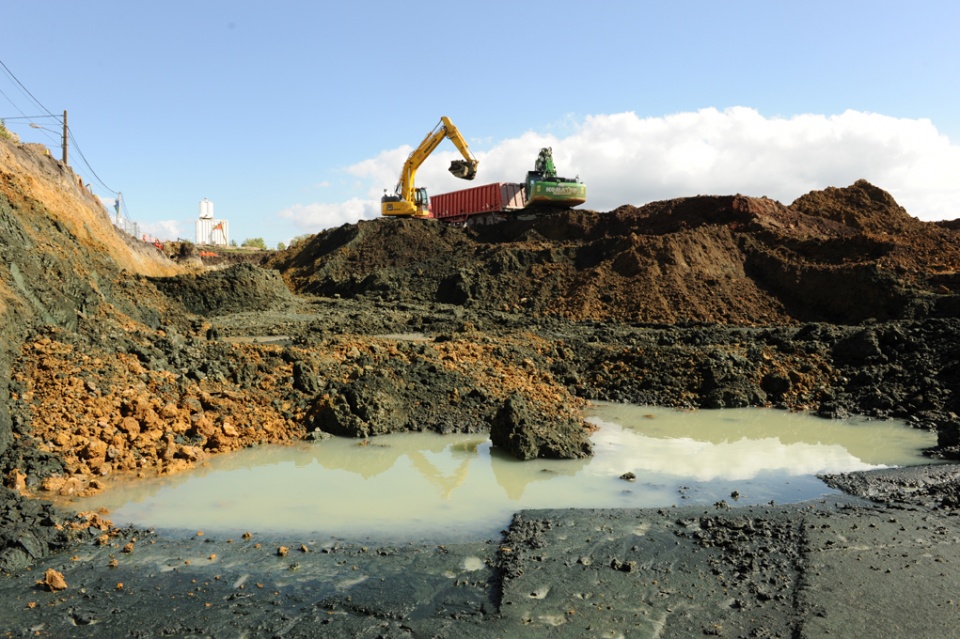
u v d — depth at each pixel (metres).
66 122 44.25
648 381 21.06
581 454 14.62
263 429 15.59
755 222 45.75
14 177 27.33
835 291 35.25
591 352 23.78
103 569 8.97
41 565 9.05
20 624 7.56
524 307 40.53
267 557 9.41
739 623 7.53
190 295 37.91
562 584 8.49
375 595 8.29
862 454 14.98
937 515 10.80
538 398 18.95
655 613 7.78
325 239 65.69
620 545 9.69
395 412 16.73
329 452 14.79
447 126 57.59
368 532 10.41
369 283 48.94
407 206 61.62
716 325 33.94
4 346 14.13
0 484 10.87
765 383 20.47
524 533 10.17
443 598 8.23
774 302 36.97
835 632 7.28
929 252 38.00
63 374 14.42
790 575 8.67
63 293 18.09
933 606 7.80
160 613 7.85
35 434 12.71
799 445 15.82
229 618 7.75
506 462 14.20
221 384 17.17
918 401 18.61
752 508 11.34
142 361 16.97
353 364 19.42
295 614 7.84
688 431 17.11
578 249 45.47
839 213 50.88
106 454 12.98
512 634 7.37
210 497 11.88
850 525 10.36
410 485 12.70
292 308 41.09
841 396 19.70
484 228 60.44
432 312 38.97
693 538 9.96
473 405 17.73
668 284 38.62
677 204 52.31
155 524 10.61
